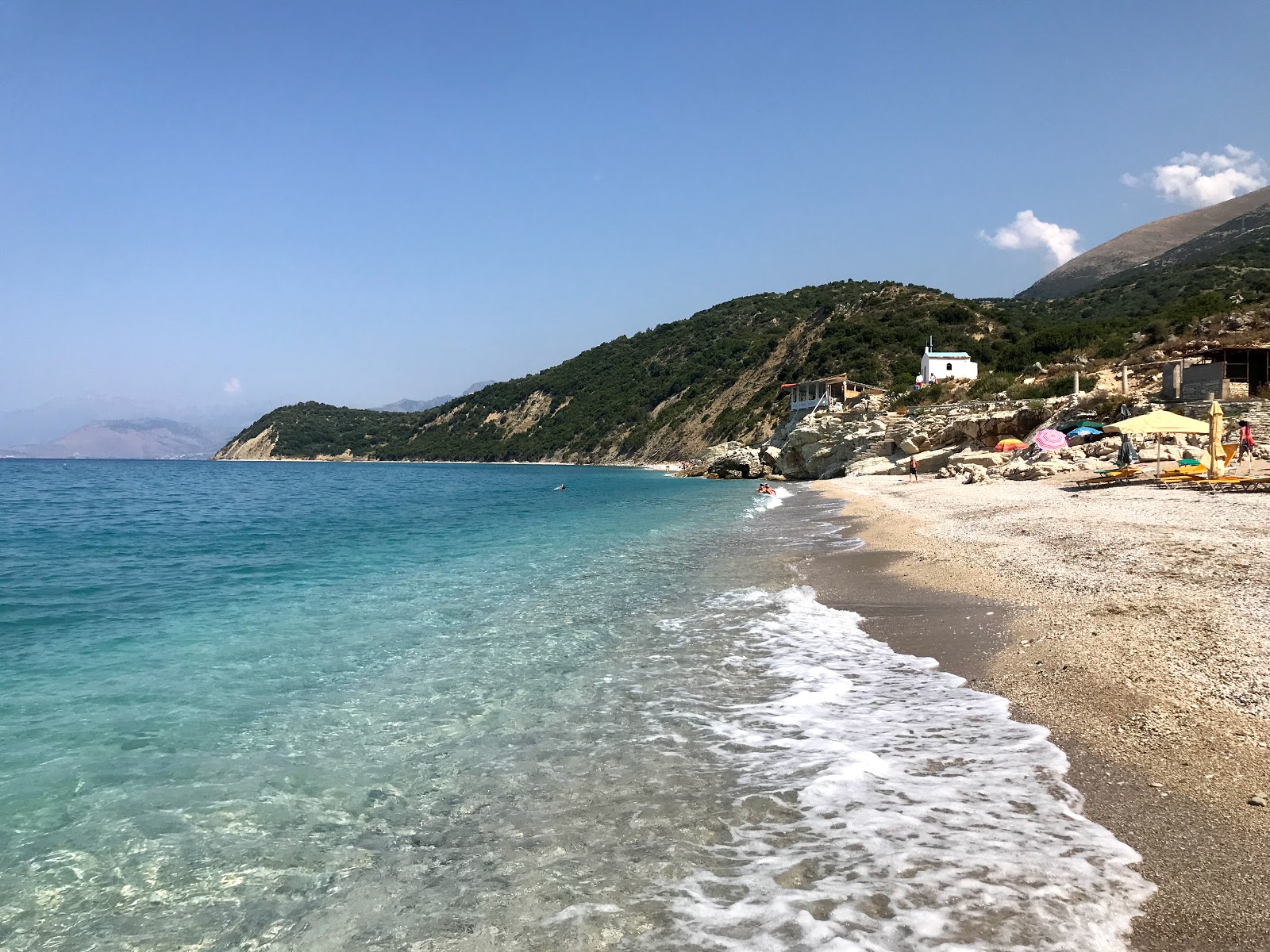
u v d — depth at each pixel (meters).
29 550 22.44
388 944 4.08
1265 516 15.90
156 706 8.11
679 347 179.00
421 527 29.83
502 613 12.66
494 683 8.77
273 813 5.66
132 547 22.98
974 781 5.65
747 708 7.66
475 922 4.25
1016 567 13.47
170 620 12.45
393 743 7.02
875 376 90.44
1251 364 33.31
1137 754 5.82
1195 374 33.72
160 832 5.39
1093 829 4.84
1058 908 4.04
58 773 6.41
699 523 28.86
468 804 5.74
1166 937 3.77
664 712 7.64
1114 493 23.05
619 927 4.11
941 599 12.04
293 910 4.45
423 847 5.12
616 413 164.75
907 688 8.01
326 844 5.20
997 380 62.53
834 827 5.08
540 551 21.08
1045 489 27.75
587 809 5.55
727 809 5.44
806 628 11.02
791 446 69.69
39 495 53.88
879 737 6.66
